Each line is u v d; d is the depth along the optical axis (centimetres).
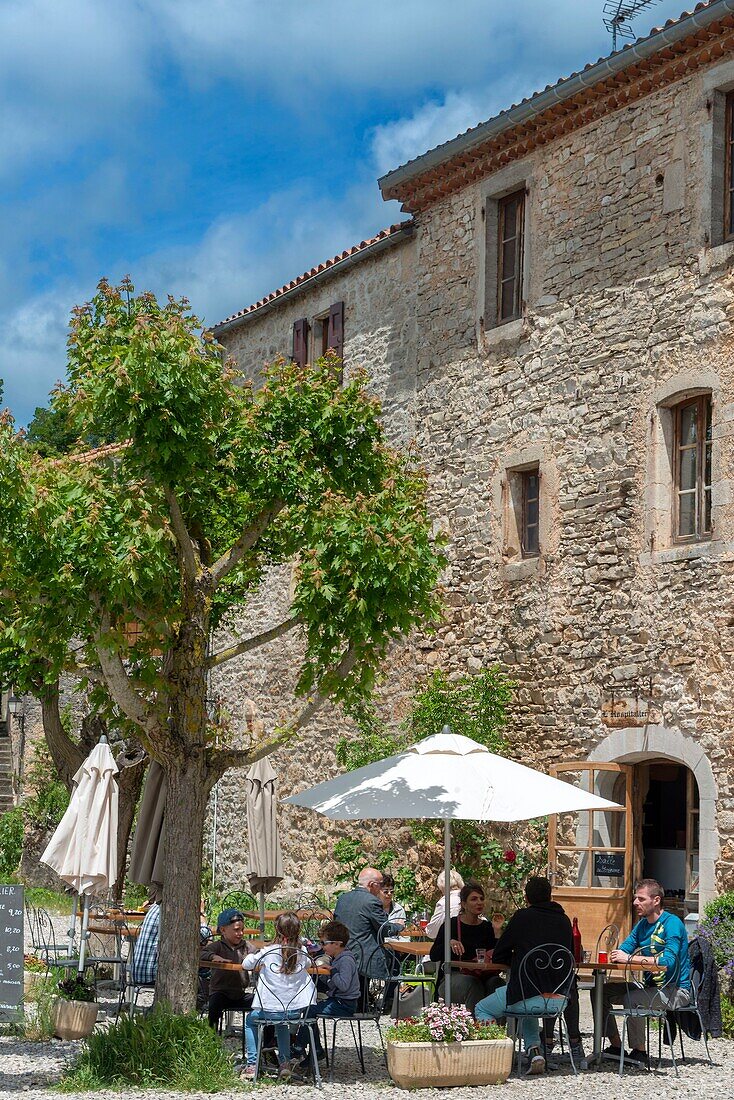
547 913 951
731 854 1216
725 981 1120
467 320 1600
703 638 1270
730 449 1262
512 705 1477
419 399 1664
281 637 1950
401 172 1666
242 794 2008
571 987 948
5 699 3017
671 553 1311
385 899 1229
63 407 1020
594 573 1394
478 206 1595
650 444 1345
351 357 1803
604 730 1360
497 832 1488
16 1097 830
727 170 1309
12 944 1056
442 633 1598
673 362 1327
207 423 982
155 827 1299
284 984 904
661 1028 961
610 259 1410
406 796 960
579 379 1434
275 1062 956
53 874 2361
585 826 1367
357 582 967
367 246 1753
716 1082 894
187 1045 895
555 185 1488
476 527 1559
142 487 948
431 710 1500
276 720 1947
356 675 1040
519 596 1487
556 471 1453
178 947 955
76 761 1644
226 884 2012
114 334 982
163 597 998
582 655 1398
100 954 1335
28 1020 1064
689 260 1319
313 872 1809
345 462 1073
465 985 1027
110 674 952
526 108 1473
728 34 1277
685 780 1353
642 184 1379
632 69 1370
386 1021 1180
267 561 1221
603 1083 890
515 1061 970
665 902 1312
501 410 1538
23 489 900
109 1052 894
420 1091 863
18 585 926
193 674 995
